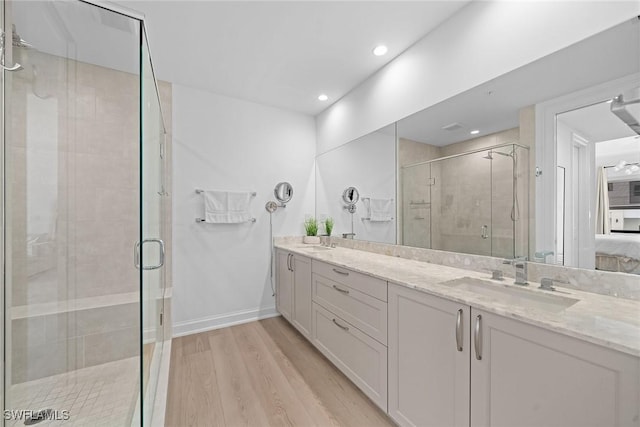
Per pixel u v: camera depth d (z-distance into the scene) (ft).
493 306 3.48
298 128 11.37
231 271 9.95
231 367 7.08
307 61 7.71
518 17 4.80
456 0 5.50
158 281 6.46
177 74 8.43
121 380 4.80
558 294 4.02
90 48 4.42
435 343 4.22
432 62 6.42
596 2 3.92
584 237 4.13
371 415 5.39
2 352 3.42
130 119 4.80
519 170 4.90
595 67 3.96
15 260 3.79
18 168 3.86
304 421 5.23
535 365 3.08
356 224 9.23
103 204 5.03
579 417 2.75
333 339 6.87
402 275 5.29
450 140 6.09
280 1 5.51
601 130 3.92
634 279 3.68
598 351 2.61
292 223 11.21
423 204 6.84
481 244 5.59
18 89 3.82
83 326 4.59
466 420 3.78
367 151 8.64
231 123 9.97
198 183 9.37
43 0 3.95
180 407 5.60
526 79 4.73
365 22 6.13
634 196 3.62
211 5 5.60
